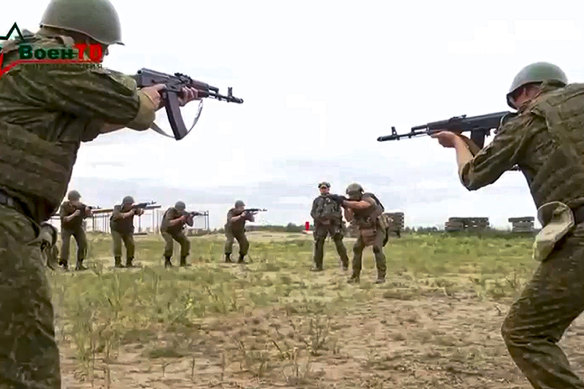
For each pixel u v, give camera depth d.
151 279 14.67
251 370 6.38
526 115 4.23
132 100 3.21
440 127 4.98
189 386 5.87
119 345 7.51
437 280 14.45
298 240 37.38
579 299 4.01
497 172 4.34
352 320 9.27
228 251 22.19
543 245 4.01
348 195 14.45
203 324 8.87
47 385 3.04
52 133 3.07
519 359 4.14
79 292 11.95
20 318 2.96
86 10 3.18
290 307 10.23
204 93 4.05
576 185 4.02
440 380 6.05
